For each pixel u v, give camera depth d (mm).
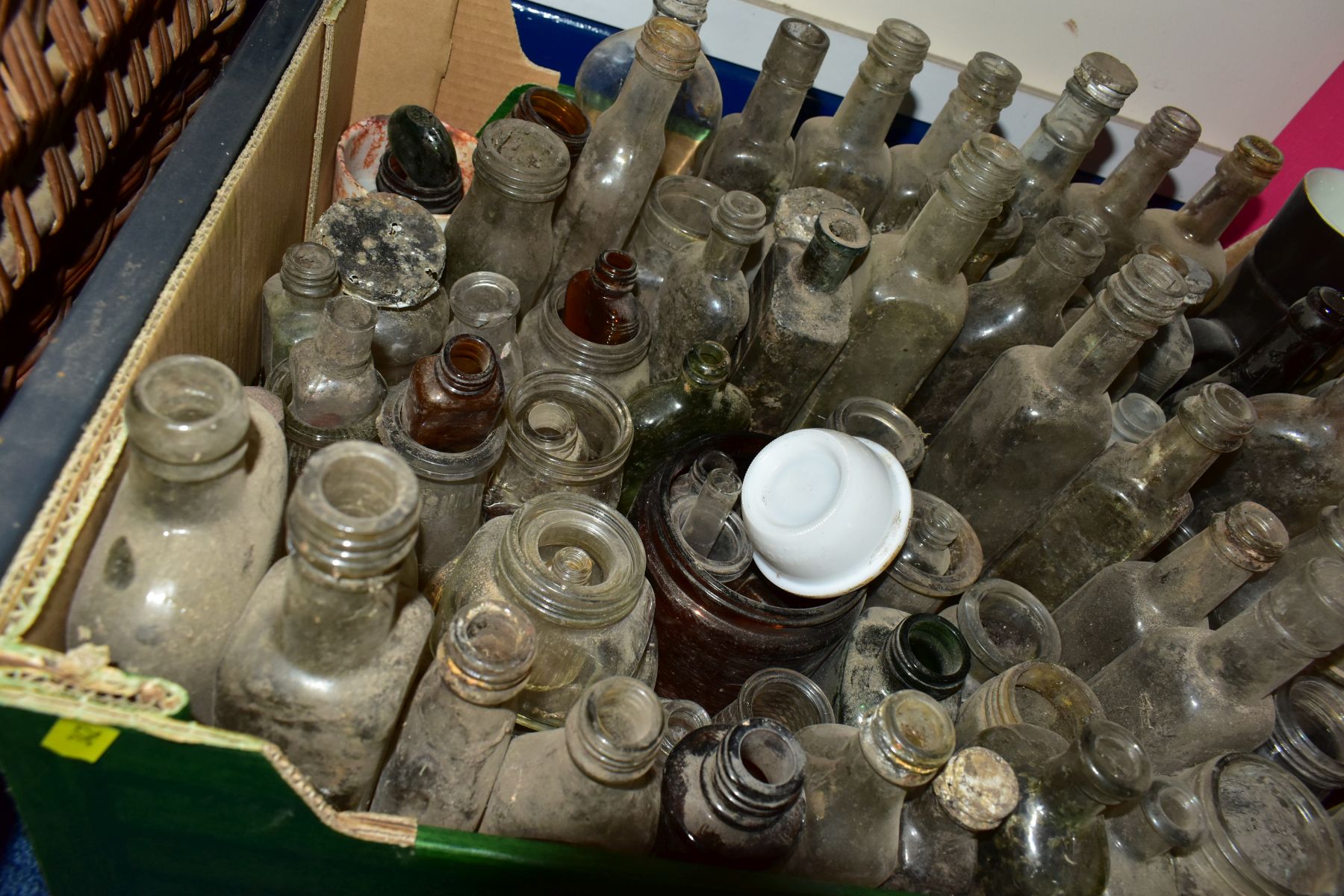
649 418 980
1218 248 1343
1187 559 946
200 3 847
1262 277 1320
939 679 879
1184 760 887
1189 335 1237
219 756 531
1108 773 717
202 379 538
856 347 1049
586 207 1057
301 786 557
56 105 599
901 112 1591
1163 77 1607
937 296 1011
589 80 1235
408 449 765
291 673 566
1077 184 1355
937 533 1001
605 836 676
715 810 671
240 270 833
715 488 898
